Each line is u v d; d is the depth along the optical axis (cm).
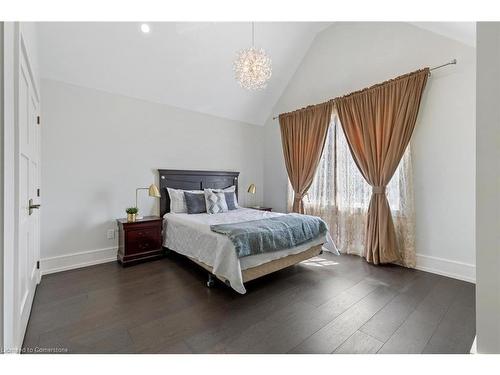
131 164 332
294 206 419
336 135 368
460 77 253
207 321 176
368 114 316
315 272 275
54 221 272
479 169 93
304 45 402
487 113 90
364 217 335
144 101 344
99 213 304
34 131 210
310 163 396
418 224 285
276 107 477
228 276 206
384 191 298
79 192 289
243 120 475
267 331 165
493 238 92
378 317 182
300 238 262
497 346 93
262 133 509
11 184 110
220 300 209
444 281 248
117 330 164
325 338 157
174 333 162
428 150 275
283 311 191
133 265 296
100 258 304
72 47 260
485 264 94
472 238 247
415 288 233
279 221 267
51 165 270
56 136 273
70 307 194
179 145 384
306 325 172
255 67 252
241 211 368
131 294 219
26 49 157
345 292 224
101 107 305
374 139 311
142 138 343
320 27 382
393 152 290
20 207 137
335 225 371
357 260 319
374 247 299
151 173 352
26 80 167
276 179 481
